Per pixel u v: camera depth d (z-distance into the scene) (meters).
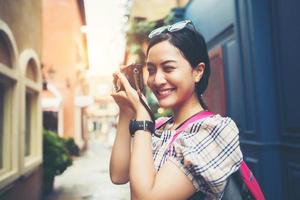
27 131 6.44
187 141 0.98
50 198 7.36
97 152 20.34
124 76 1.16
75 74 19.19
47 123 12.42
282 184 3.28
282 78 3.24
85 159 15.80
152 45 1.11
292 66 3.03
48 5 18.67
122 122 1.30
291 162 3.10
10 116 4.80
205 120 1.03
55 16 18.64
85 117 24.20
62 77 18.23
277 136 3.34
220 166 0.95
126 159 1.26
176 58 1.07
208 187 0.95
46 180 7.48
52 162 7.55
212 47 5.31
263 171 3.31
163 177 0.93
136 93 1.11
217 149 0.98
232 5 4.09
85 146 22.80
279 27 3.28
